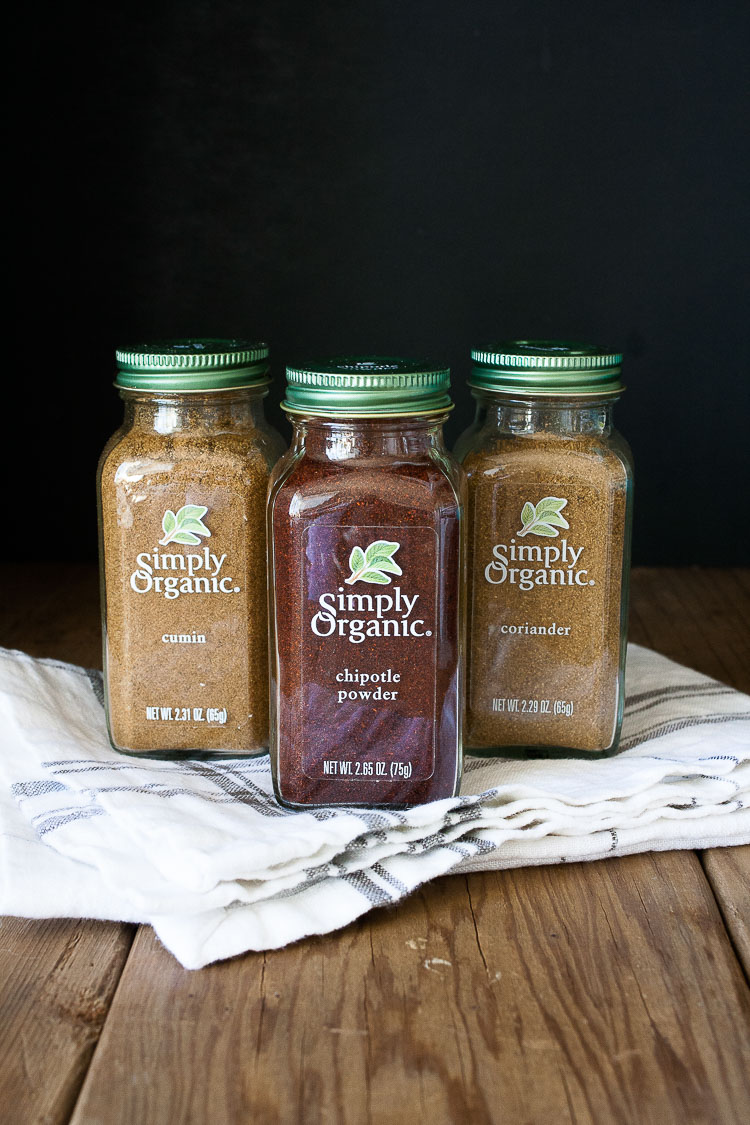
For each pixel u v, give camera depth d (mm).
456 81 1526
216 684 864
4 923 725
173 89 1524
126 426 864
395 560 757
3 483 1633
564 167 1550
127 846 715
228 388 820
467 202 1562
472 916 728
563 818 764
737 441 1626
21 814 773
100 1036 625
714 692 984
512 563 851
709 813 794
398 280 1584
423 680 772
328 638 769
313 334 1601
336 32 1514
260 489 846
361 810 766
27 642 1241
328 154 1546
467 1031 626
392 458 758
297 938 688
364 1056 608
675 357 1603
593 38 1514
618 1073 597
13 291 1576
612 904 740
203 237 1568
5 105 1523
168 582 849
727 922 722
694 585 1514
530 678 866
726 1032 625
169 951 694
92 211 1557
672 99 1527
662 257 1573
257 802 801
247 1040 620
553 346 882
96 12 1502
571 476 835
